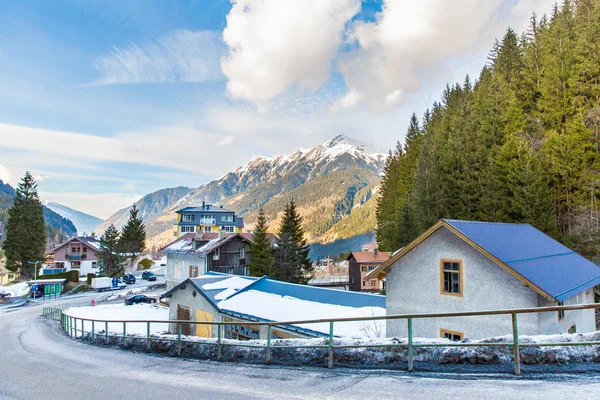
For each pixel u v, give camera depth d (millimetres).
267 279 27641
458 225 16734
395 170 76750
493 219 37438
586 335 8117
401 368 8516
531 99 49125
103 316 37594
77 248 83062
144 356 13922
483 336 15344
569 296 14023
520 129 42812
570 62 43281
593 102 38125
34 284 59062
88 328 29047
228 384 8625
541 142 39500
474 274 15812
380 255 63531
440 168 48594
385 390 7086
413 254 18016
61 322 30250
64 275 70625
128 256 100688
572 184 34562
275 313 20562
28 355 15906
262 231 49812
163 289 61875
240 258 48406
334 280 73875
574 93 40875
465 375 7527
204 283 26125
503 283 14922
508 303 14742
